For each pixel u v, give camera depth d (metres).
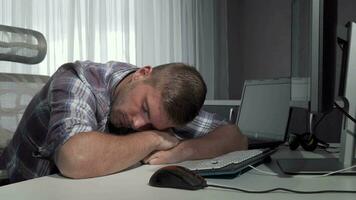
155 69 1.04
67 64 1.15
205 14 3.70
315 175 0.83
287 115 1.54
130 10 2.73
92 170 0.83
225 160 0.92
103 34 2.46
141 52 2.78
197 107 1.00
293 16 1.03
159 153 1.02
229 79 4.07
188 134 1.25
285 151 1.38
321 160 1.02
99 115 1.09
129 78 1.09
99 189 0.71
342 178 0.79
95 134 0.89
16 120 1.34
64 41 2.20
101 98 1.10
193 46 3.50
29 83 1.41
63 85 1.04
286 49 3.98
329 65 0.74
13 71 1.92
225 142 1.19
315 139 1.40
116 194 0.67
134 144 0.94
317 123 1.60
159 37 3.04
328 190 0.67
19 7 1.95
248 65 4.20
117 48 2.57
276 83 1.66
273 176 0.83
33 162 1.16
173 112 0.96
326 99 0.74
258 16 4.13
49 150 0.92
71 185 0.75
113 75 1.13
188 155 1.06
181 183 0.70
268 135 1.65
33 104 1.19
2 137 1.30
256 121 1.77
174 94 0.95
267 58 4.09
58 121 0.93
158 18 3.04
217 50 3.86
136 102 0.99
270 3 4.06
